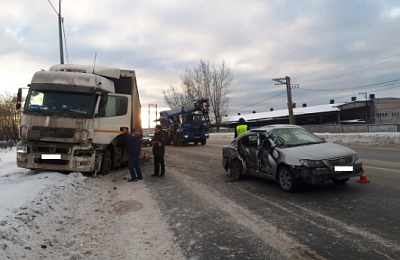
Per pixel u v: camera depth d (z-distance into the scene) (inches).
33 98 339.0
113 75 415.8
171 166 482.3
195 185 315.0
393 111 1889.8
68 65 400.2
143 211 220.2
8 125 1205.7
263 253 141.6
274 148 272.8
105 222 193.5
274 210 209.6
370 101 1946.4
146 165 507.5
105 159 378.6
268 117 2214.6
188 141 1015.6
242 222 187.8
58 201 227.6
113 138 377.4
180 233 172.4
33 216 179.8
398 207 200.8
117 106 388.2
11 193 238.1
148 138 1150.3
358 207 205.3
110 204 241.1
